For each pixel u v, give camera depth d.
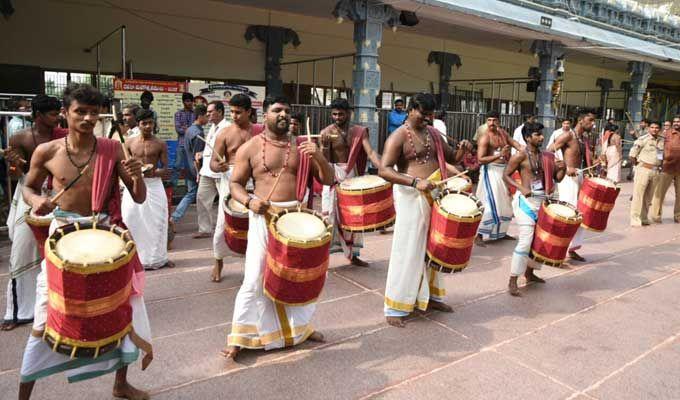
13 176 4.02
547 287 5.43
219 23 12.50
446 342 4.02
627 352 3.99
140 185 3.05
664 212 10.23
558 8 12.54
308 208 3.98
